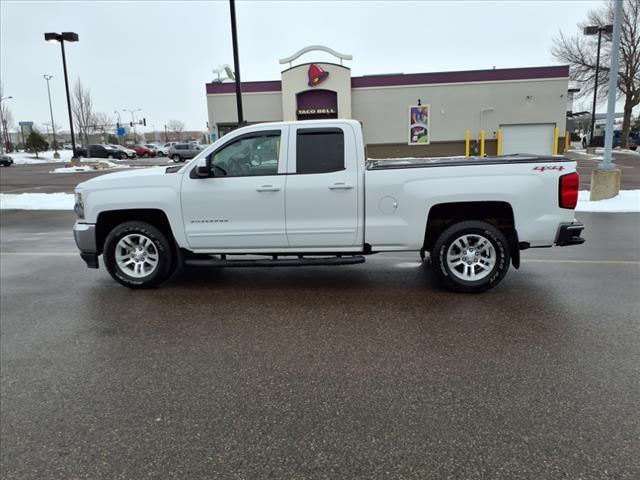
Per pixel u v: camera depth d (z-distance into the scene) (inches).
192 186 227.3
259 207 224.8
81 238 237.1
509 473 101.7
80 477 104.3
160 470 105.7
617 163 1172.5
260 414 125.9
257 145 225.8
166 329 186.2
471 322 186.9
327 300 217.8
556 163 209.9
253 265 228.1
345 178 219.0
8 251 339.9
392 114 1198.9
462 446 110.7
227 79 1348.4
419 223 217.2
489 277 217.9
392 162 240.7
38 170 1461.6
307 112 1206.3
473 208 222.1
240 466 106.2
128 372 150.9
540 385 137.1
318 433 117.1
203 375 147.8
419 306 206.8
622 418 120.0
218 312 204.5
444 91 1175.6
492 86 1160.8
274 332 180.9
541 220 211.6
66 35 1246.9
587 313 193.3
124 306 214.8
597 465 103.4
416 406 127.7
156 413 127.6
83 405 132.3
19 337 181.0
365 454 109.0
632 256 290.2
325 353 161.6
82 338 179.0
